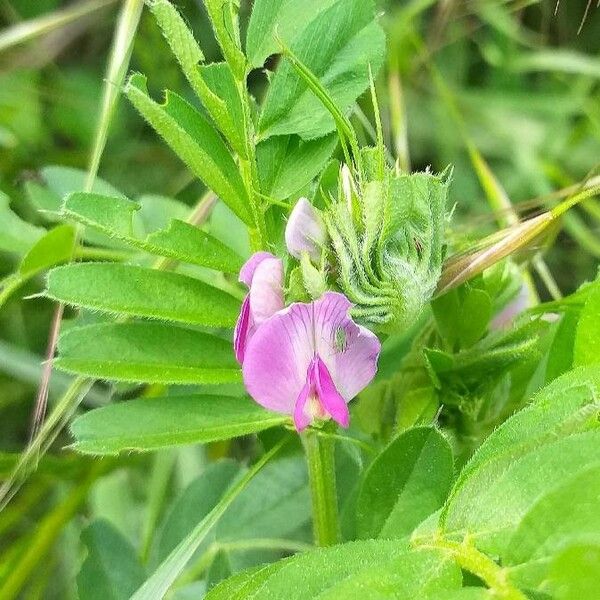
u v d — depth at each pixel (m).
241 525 0.12
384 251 0.08
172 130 0.08
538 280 0.18
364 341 0.08
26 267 0.12
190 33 0.08
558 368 0.10
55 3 0.20
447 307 0.10
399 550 0.06
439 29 0.20
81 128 0.20
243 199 0.09
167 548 0.13
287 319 0.08
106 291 0.09
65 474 0.15
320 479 0.10
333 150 0.09
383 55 0.09
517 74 0.22
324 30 0.09
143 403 0.09
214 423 0.09
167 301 0.09
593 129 0.21
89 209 0.09
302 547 0.12
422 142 0.21
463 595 0.05
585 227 0.19
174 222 0.09
